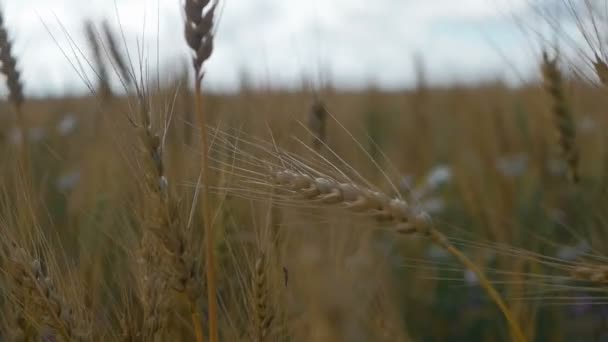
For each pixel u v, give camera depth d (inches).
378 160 44.8
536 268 29.4
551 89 30.3
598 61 23.0
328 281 18.1
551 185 38.0
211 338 20.2
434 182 47.2
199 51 19.4
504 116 45.4
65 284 21.9
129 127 20.9
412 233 20.5
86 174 34.8
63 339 20.6
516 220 35.5
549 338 32.7
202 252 22.7
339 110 42.7
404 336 26.3
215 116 28.9
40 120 48.3
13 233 21.4
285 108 30.4
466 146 48.4
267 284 21.7
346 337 17.7
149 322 21.3
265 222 22.5
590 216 33.8
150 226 20.0
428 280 36.5
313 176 21.2
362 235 26.7
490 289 21.0
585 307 32.1
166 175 22.2
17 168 22.7
